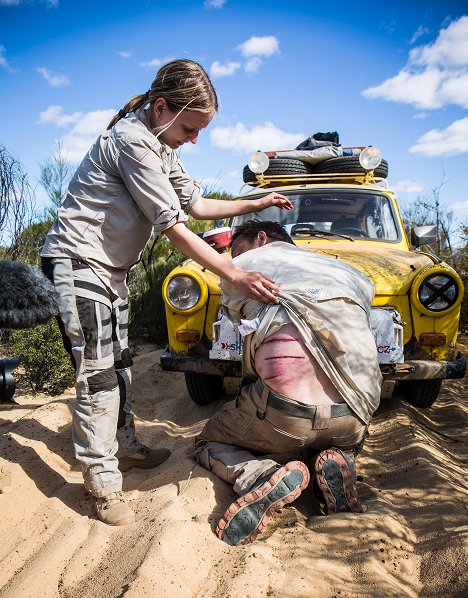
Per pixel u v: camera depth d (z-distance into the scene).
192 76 2.46
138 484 2.86
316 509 2.67
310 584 1.99
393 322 3.45
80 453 2.49
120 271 2.69
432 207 8.85
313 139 6.33
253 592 1.94
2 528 2.39
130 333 6.61
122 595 1.86
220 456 2.72
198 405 4.27
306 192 4.98
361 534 2.27
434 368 3.45
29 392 4.59
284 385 2.41
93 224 2.53
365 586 2.00
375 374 2.54
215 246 3.79
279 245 2.81
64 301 2.49
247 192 5.14
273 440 2.55
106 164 2.50
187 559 2.10
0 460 2.86
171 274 3.78
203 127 2.56
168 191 2.45
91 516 2.52
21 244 6.41
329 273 2.60
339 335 2.44
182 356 3.74
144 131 2.46
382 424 3.74
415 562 2.18
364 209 4.82
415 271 3.68
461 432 3.79
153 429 3.73
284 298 2.47
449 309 3.53
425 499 2.65
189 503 2.49
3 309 1.35
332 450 2.48
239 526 2.29
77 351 2.50
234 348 3.51
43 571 2.04
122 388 2.94
